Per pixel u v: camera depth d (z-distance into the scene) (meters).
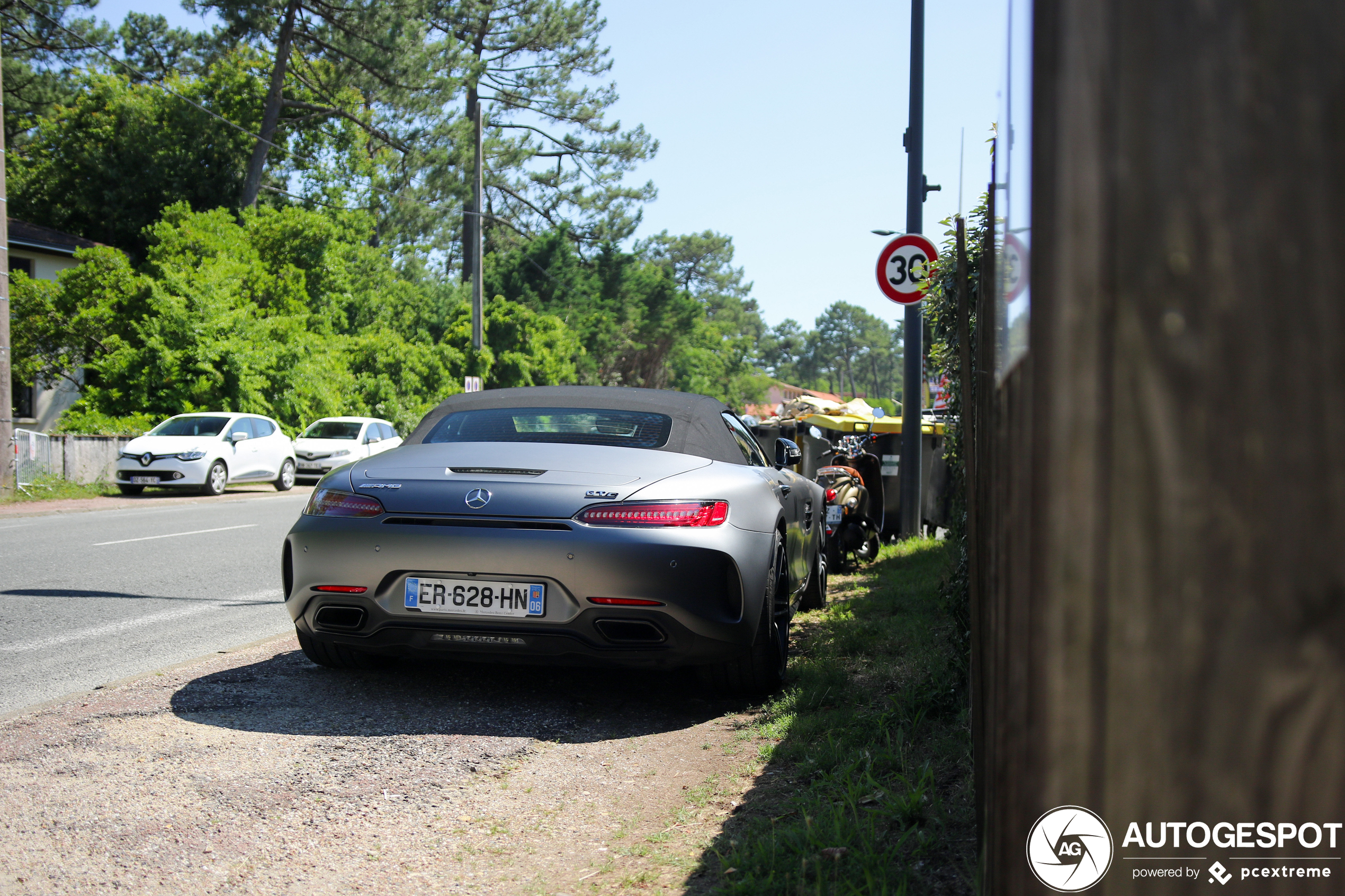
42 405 27.89
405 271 44.88
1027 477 0.78
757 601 4.10
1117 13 0.72
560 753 3.56
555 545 3.87
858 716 3.73
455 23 50.66
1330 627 0.71
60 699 4.23
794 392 124.38
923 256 8.94
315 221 31.70
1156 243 0.71
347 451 22.70
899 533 10.52
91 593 7.25
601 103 59.31
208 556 9.45
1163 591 0.73
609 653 3.93
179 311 23.50
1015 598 0.82
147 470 17.88
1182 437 0.71
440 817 2.92
